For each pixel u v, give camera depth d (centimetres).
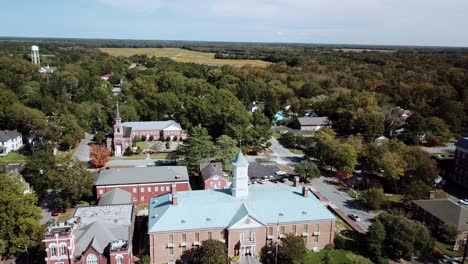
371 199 9862
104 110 17725
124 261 6456
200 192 8062
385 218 7931
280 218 7488
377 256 7406
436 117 17500
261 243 7412
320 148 13138
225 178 10556
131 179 9900
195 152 12044
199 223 7206
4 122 15462
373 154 12025
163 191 10112
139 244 7806
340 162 12081
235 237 7225
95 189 9756
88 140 15988
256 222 7250
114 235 6962
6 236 7106
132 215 7919
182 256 7194
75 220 7019
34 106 17962
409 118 17088
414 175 11169
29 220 7075
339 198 10606
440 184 11975
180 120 17050
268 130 16062
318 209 7825
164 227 7050
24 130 15450
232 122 15450
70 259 6312
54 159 10238
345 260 7369
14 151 14462
